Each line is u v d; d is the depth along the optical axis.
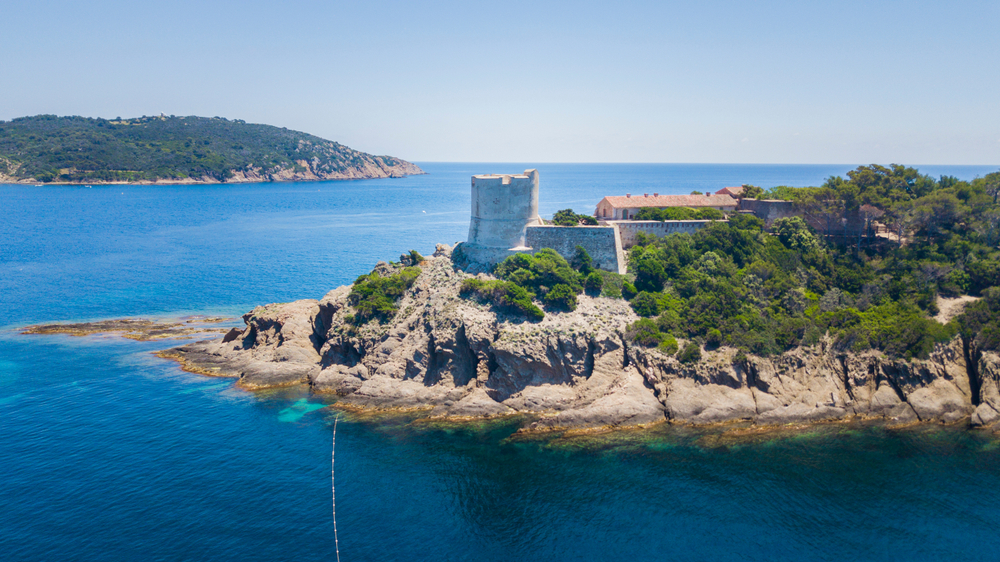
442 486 57.41
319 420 70.12
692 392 69.94
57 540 48.12
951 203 90.69
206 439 65.06
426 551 48.53
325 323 89.12
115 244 194.50
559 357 74.50
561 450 63.84
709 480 58.06
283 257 172.12
